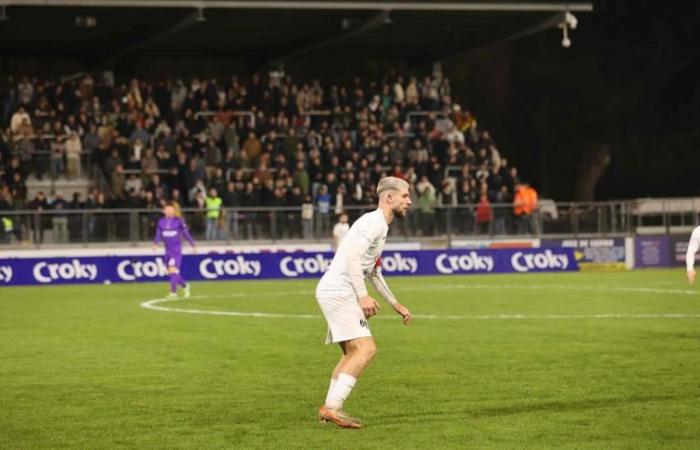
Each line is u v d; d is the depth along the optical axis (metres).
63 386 17.19
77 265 44.16
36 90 52.41
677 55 84.38
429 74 62.66
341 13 51.00
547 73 84.06
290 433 13.43
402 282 41.97
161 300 34.47
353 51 61.72
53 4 46.03
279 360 20.00
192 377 18.02
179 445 12.86
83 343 22.89
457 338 23.08
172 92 54.91
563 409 14.77
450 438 13.02
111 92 53.75
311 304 32.62
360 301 12.98
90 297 35.97
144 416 14.64
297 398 15.93
